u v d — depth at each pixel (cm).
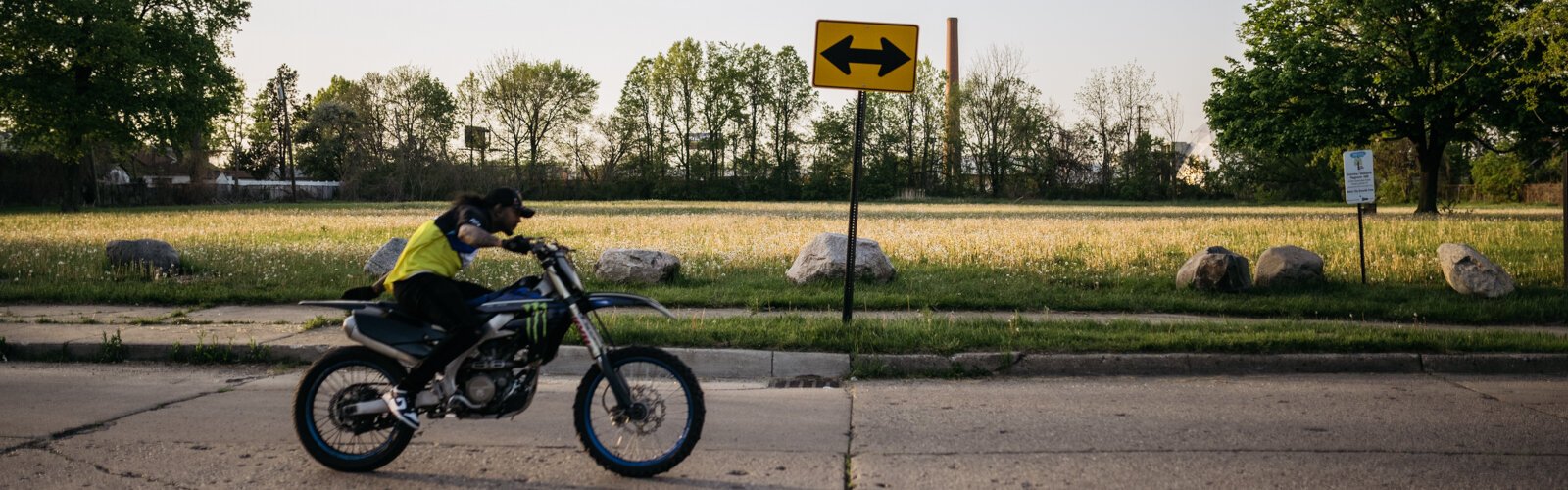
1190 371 796
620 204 6506
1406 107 3847
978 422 615
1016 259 1662
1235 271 1241
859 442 565
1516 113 3647
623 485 483
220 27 5062
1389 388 730
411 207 5450
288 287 1297
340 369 512
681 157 9088
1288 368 800
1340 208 5600
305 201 7250
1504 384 746
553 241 499
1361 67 3906
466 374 500
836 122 8938
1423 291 1266
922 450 546
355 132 8281
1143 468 507
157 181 6531
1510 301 1149
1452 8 3700
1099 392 716
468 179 7688
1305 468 506
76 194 4831
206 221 3303
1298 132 4009
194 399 685
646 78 9044
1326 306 1127
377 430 505
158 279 1369
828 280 1334
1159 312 1148
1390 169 5816
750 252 1828
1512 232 2252
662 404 500
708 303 1153
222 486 478
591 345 492
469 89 8769
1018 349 815
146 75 4728
